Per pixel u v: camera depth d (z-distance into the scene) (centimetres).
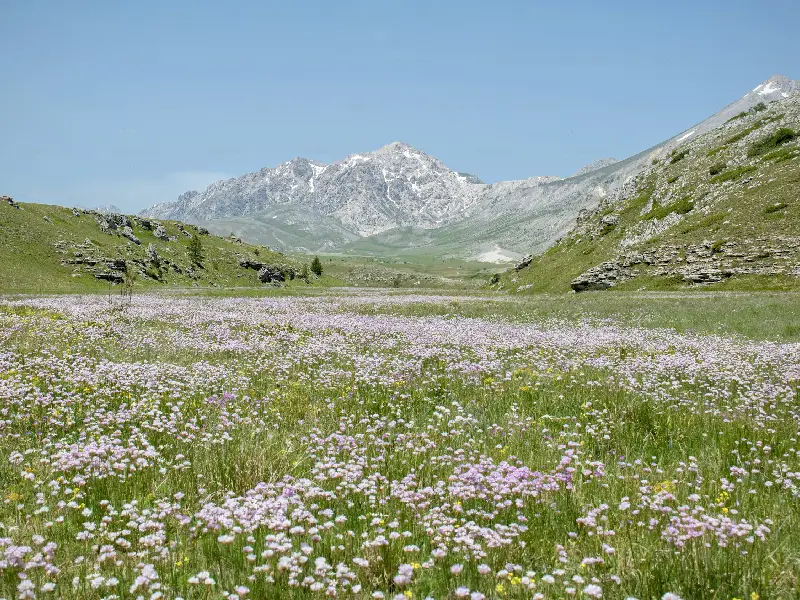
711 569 515
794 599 480
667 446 928
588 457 855
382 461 809
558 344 2117
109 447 780
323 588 460
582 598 477
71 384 1255
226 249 14300
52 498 660
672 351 2014
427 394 1288
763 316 3108
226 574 511
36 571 486
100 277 8938
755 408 1156
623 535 595
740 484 736
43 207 11038
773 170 8325
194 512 644
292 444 880
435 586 500
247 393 1261
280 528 560
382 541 523
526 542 576
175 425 967
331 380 1384
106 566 512
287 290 8031
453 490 660
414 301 4878
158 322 2753
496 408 1167
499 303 4575
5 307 3164
